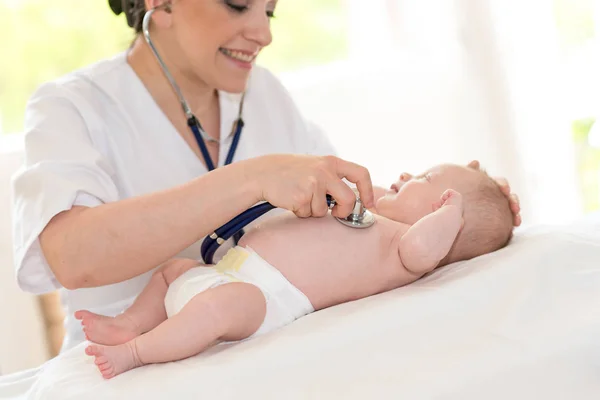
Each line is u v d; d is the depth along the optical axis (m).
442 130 2.31
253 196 0.99
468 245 1.16
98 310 1.34
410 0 2.44
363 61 2.40
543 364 0.83
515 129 2.24
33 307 1.87
